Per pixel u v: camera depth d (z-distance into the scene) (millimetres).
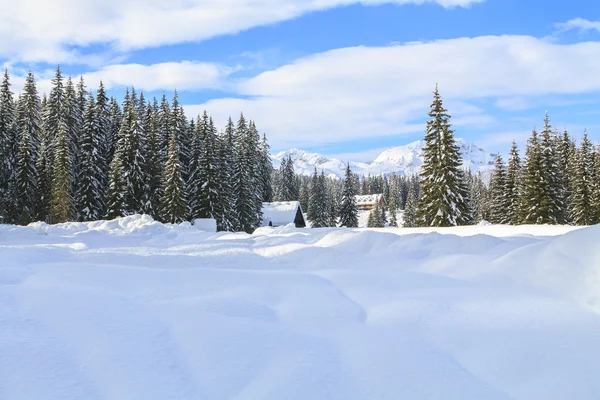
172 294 5711
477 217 74438
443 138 34031
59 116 45000
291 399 3014
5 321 4238
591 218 40125
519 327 4117
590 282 4832
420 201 35500
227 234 15891
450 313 4672
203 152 42125
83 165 39938
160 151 44438
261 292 5836
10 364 3320
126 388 3123
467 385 3186
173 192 37906
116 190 37938
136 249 11109
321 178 71188
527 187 37062
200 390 3172
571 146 47688
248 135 54469
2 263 7273
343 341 4113
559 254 5621
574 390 2971
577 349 3555
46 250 9180
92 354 3623
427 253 8172
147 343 3924
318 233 12805
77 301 5090
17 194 38750
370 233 9984
